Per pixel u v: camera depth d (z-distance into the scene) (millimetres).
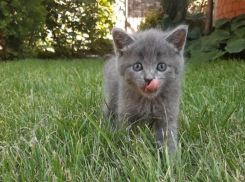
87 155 309
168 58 364
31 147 313
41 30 1449
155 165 283
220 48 1081
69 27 1622
